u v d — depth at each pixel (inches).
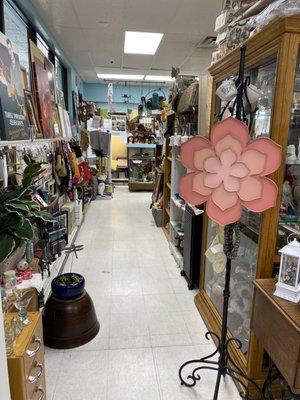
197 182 54.2
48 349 78.8
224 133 51.7
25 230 54.4
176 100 132.3
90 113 295.4
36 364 53.8
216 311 88.1
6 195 56.4
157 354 77.9
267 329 53.7
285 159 56.5
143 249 151.1
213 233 91.6
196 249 107.9
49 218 61.7
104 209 230.2
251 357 63.7
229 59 71.2
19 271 75.5
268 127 60.7
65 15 142.5
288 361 46.8
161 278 119.9
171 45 187.8
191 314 96.0
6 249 52.4
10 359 46.2
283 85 53.1
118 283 115.0
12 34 124.3
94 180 259.9
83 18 146.2
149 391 66.7
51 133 121.9
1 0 106.0
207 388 67.8
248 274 73.1
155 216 194.7
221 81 81.1
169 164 176.2
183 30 161.6
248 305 73.1
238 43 68.9
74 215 167.6
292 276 51.1
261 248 59.2
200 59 220.2
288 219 61.7
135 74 278.2
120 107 350.0
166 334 85.9
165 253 146.3
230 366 70.3
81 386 67.6
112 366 73.5
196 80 129.6
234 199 53.3
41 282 76.8
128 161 322.0
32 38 152.0
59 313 79.7
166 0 126.4
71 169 155.5
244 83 57.1
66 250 137.6
